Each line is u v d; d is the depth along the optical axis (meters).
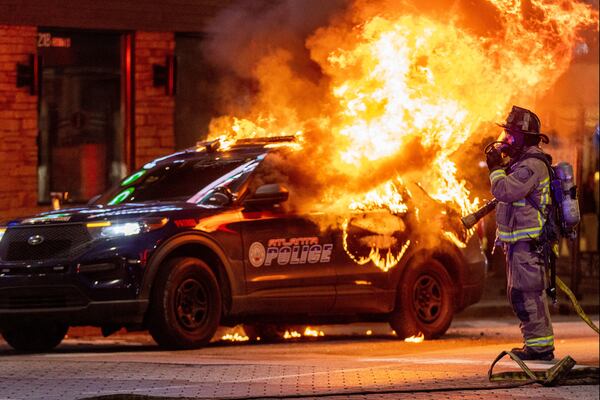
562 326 28.05
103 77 31.69
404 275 22.91
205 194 21.38
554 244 16.83
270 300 21.28
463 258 23.84
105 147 31.83
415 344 22.08
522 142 16.94
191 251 20.80
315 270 21.75
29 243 20.12
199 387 14.69
